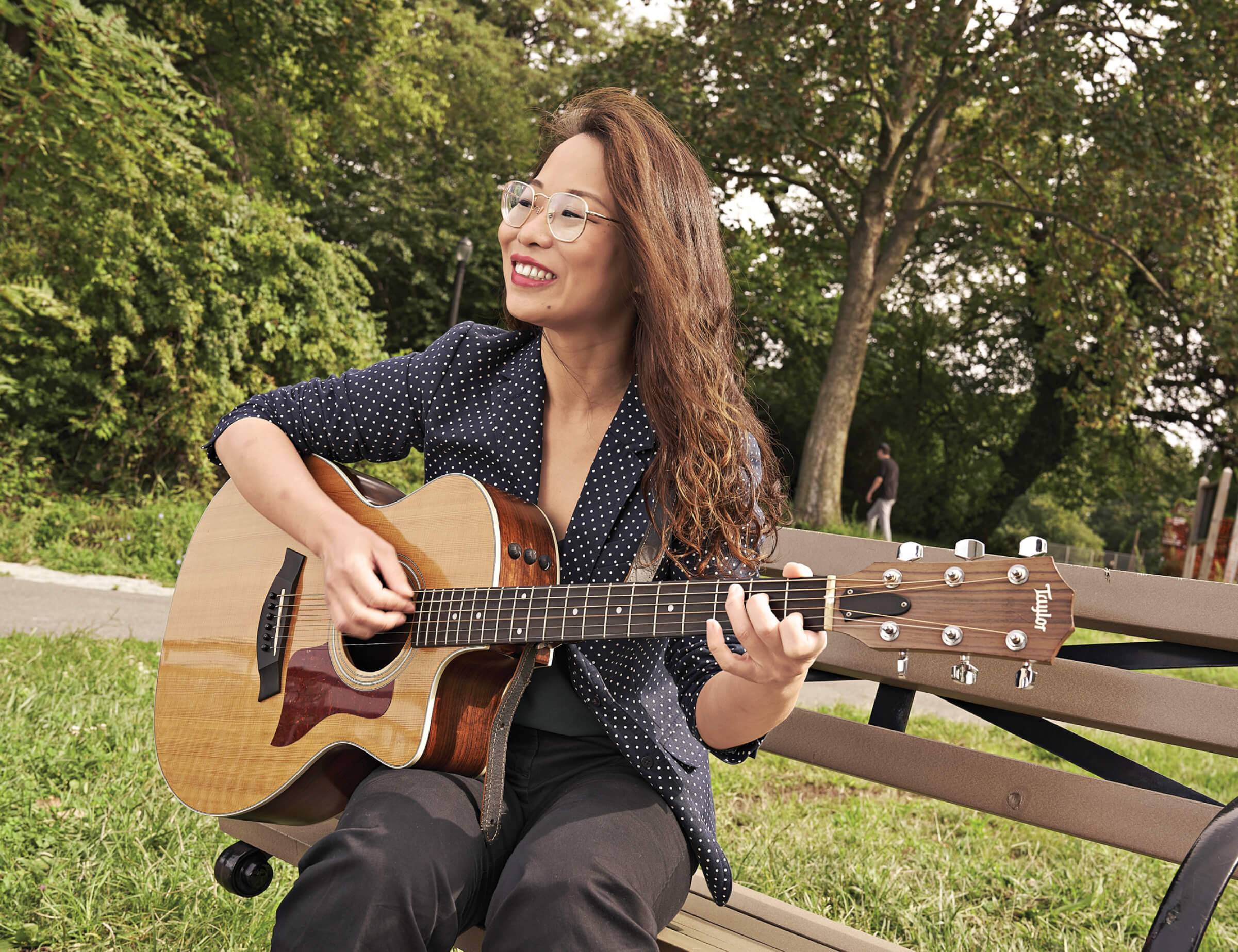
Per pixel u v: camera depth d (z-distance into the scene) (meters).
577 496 1.68
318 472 1.88
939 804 3.72
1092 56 15.02
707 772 1.57
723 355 1.65
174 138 9.71
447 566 1.61
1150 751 4.77
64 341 10.68
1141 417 24.89
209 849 2.64
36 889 2.36
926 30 14.34
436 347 1.85
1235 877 3.04
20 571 7.80
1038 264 21.42
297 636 1.77
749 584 1.35
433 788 1.42
